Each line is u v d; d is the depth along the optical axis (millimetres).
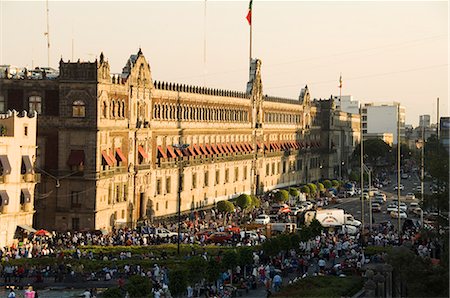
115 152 131875
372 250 94812
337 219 124438
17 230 110625
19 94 127312
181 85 162125
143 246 101688
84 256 94000
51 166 125250
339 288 69625
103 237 112312
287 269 88500
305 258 93375
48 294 79438
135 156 139875
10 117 111000
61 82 125125
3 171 108000
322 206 176625
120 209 133500
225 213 152375
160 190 151375
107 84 127062
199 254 95125
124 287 67000
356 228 125875
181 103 162000
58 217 124312
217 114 183000
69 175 123938
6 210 108438
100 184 124562
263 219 137750
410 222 127875
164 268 83062
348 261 88625
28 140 114500
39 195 124938
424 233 93250
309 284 72562
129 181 136875
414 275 58344
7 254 94688
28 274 86812
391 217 153500
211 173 177375
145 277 70250
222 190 184500
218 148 182625
